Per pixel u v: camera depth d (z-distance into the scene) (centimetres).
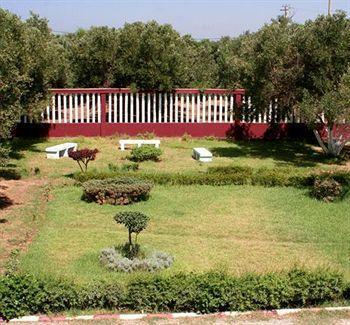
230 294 983
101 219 1514
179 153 2531
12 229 1423
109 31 3238
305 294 1002
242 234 1411
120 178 1786
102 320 946
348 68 2122
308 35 2239
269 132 2916
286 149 2689
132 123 2892
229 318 963
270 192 1811
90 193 1662
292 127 2916
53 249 1280
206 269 1170
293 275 1029
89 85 3325
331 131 2416
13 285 955
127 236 1383
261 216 1555
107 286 988
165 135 2914
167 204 1661
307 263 1223
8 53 1609
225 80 2948
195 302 980
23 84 2077
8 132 1593
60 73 3120
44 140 2814
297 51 2262
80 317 953
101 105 2873
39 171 2075
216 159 2414
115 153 2508
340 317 978
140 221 1211
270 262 1225
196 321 951
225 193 1797
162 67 2836
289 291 997
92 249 1285
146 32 2889
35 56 2309
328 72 2225
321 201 1702
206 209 1617
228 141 2877
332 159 2417
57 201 1684
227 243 1347
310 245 1341
